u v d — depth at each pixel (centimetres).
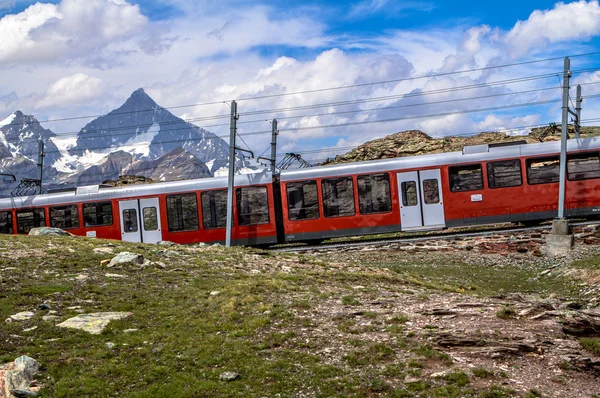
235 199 4688
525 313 1855
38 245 3186
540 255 4009
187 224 4812
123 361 1664
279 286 2458
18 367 1541
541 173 4300
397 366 1529
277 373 1548
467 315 1886
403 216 4447
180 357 1684
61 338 1808
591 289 2798
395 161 4497
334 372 1535
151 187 4916
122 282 2503
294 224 4581
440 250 4266
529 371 1482
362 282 2798
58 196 5062
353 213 4503
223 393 1469
